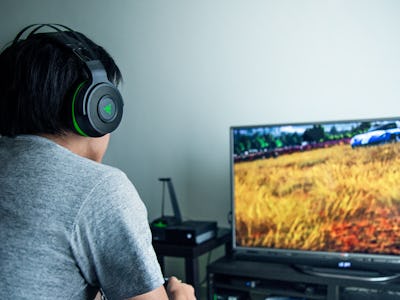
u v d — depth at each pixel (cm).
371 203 204
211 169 279
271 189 223
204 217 283
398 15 228
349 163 207
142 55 298
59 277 73
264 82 261
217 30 272
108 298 78
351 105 241
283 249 223
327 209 212
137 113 302
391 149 199
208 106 278
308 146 214
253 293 267
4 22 342
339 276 201
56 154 77
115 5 305
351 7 238
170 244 234
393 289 192
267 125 222
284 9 253
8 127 82
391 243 202
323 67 246
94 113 83
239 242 232
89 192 74
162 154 295
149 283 75
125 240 74
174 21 286
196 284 227
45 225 72
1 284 72
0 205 75
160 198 297
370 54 235
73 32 87
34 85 79
